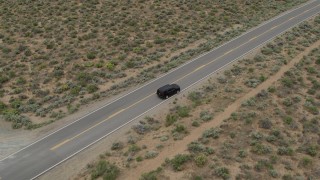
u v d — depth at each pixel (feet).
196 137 142.41
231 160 127.44
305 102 169.58
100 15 293.02
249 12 309.63
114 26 273.75
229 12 308.19
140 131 151.23
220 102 170.19
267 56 221.05
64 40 251.19
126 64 217.36
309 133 147.13
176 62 215.92
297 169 126.00
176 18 290.97
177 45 244.22
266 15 301.43
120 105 173.58
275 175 120.57
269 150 133.49
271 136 141.59
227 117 156.35
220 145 136.36
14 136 152.66
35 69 214.28
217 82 191.21
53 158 136.77
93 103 176.96
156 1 321.73
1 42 249.75
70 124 159.33
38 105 177.88
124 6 311.06
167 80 196.13
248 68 206.08
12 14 295.48
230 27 276.41
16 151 140.77
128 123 158.61
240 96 174.70
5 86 197.47
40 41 250.16
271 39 247.70
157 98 178.60
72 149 141.90
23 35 258.78
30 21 280.72
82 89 192.03
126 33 261.03
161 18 289.33
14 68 215.92
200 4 322.75
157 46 243.60
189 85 189.67
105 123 159.22
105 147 142.20
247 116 155.43
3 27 271.28
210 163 124.88
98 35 258.37
